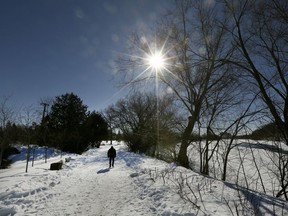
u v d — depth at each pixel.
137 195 7.96
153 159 22.06
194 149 13.24
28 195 7.91
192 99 13.88
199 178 9.09
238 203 5.80
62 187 9.55
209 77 12.57
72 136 40.56
